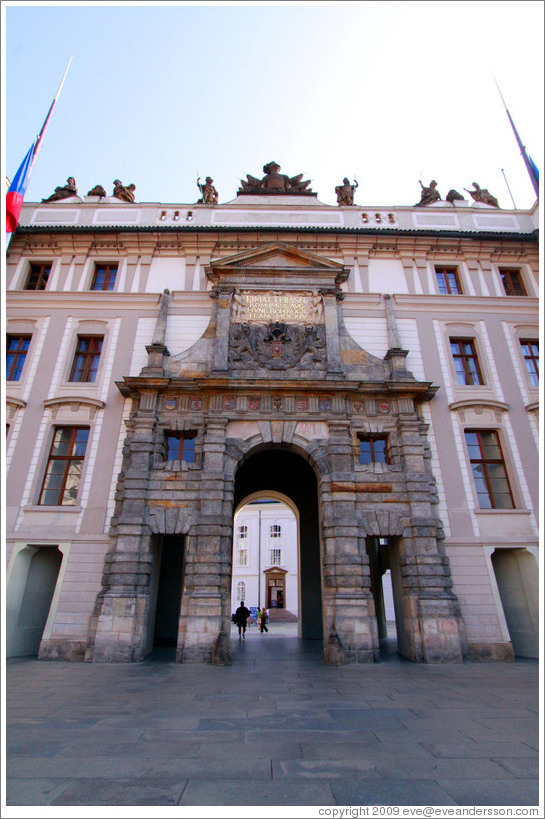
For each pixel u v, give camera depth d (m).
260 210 27.98
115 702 10.88
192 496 19.81
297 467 28.59
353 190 29.36
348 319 24.31
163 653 19.89
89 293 24.67
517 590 21.33
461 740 7.98
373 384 21.77
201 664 16.78
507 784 6.09
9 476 20.80
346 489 20.03
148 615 18.91
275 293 23.91
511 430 22.55
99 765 6.75
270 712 9.93
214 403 21.20
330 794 5.75
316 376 22.08
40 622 20.84
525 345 25.05
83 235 26.08
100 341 24.28
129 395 21.97
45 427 21.77
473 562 19.91
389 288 25.75
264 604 58.78
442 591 18.83
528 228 28.17
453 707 10.46
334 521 19.55
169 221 27.58
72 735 8.22
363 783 6.11
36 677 14.24
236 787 5.97
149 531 19.28
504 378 23.75
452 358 24.05
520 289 27.03
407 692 12.14
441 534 20.02
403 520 19.95
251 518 62.72
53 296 24.66
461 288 26.34
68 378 23.11
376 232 26.27
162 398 21.59
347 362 22.81
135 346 23.61
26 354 23.73
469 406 22.64
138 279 25.50
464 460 21.69
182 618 17.73
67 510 20.14
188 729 8.61
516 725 8.93
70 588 18.84
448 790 5.89
